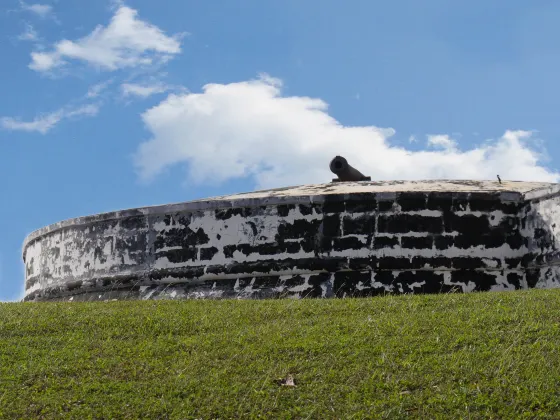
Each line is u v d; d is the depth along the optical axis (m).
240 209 15.26
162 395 8.72
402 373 9.04
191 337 10.52
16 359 9.78
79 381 9.10
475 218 14.89
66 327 11.09
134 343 10.37
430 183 16.75
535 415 8.17
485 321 10.45
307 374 9.11
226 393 8.73
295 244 14.91
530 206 14.84
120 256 16.09
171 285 15.57
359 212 14.85
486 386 8.66
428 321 10.60
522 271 14.91
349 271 14.77
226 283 15.16
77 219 16.84
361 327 10.49
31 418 8.24
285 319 11.21
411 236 14.74
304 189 16.81
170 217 15.73
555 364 9.06
